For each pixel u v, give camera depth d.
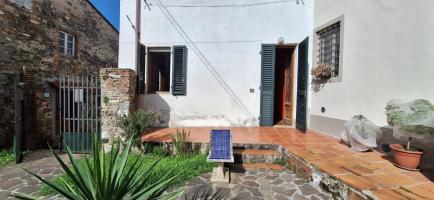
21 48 5.62
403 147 3.24
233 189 3.20
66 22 7.09
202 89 6.21
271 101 6.15
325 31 5.36
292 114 6.17
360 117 4.00
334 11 4.94
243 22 6.09
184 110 6.23
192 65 6.20
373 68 3.99
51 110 6.48
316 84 5.59
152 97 6.22
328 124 5.16
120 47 6.04
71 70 7.34
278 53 7.15
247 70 6.16
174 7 6.13
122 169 2.02
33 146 5.94
